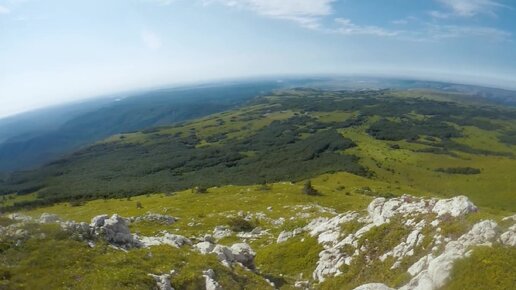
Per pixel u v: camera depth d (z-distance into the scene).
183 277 32.09
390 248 42.03
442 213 40.53
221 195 149.62
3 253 28.64
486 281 26.48
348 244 48.03
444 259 29.78
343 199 128.75
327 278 44.47
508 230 30.56
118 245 36.62
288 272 51.19
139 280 29.28
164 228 89.19
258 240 72.12
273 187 157.88
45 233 32.44
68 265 29.14
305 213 94.25
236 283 34.72
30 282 26.31
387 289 28.33
